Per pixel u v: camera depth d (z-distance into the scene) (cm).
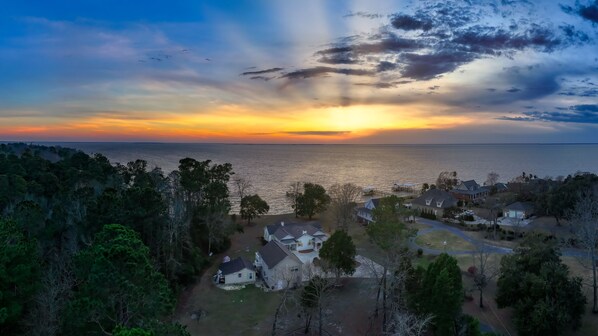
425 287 4359
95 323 2512
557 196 8556
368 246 7819
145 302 2630
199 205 8425
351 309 5141
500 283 4725
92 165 11175
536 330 4088
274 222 10212
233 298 5541
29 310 3100
